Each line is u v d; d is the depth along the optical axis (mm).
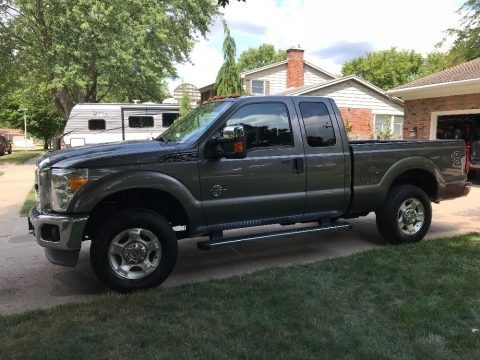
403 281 4613
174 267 5168
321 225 5684
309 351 3264
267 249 6148
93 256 4367
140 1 21938
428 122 14523
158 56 24234
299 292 4367
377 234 6859
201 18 26000
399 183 6281
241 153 4691
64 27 20562
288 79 28625
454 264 5117
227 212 4898
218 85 14320
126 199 4648
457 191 6555
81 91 24547
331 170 5461
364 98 23500
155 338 3463
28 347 3336
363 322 3715
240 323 3703
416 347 3303
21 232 7289
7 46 22141
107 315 3902
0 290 4711
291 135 5246
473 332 3523
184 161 4633
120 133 17750
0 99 27203
